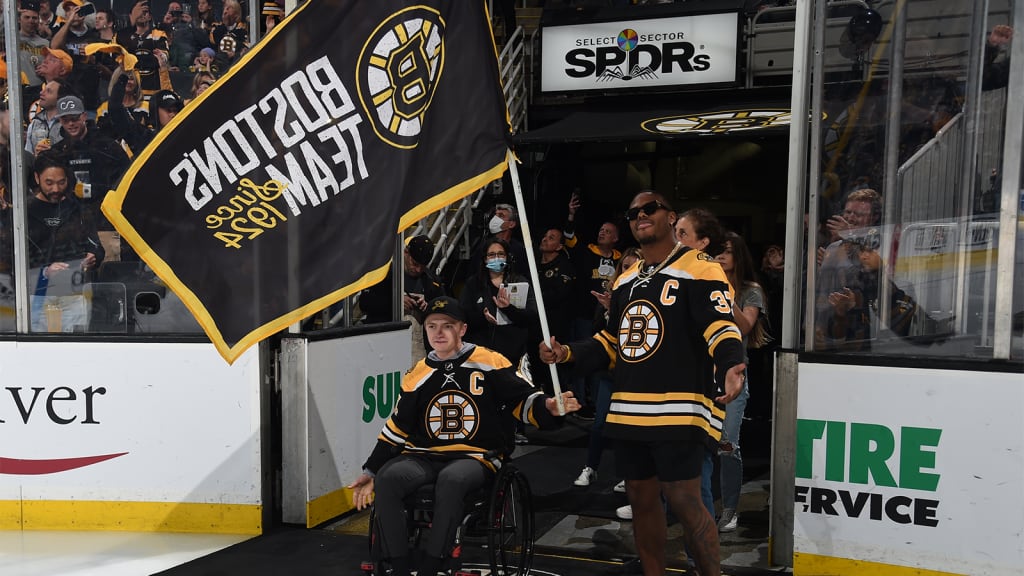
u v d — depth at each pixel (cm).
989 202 358
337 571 417
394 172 382
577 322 785
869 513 375
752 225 1082
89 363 486
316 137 380
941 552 361
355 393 525
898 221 380
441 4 381
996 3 356
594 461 566
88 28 484
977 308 361
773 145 1016
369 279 378
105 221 488
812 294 398
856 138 387
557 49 914
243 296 372
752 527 489
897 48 379
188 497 484
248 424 478
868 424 374
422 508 354
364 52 384
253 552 446
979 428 352
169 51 483
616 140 750
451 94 382
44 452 490
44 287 493
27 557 441
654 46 879
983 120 361
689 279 329
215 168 369
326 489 501
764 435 744
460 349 371
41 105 484
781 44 866
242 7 479
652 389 330
